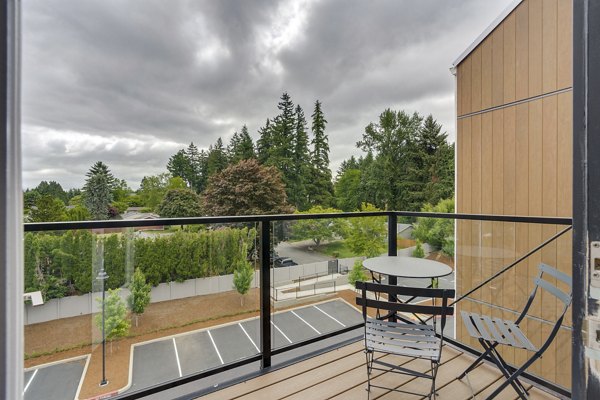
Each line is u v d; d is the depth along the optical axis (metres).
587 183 0.55
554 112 4.22
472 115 5.43
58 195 15.66
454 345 2.61
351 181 23.11
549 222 2.20
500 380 2.18
